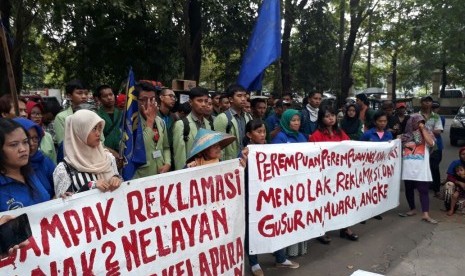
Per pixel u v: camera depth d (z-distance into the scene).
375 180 5.67
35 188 2.69
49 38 14.13
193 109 4.57
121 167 3.63
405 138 6.18
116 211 2.85
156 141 4.23
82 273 2.67
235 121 4.78
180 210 3.24
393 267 4.47
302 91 19.81
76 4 9.80
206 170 3.42
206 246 3.44
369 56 31.11
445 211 6.65
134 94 3.67
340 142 5.00
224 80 16.89
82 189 2.80
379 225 5.92
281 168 4.31
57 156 4.12
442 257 4.75
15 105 3.72
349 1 16.73
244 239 3.97
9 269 2.37
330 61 18.66
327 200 4.87
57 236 2.56
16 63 9.45
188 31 10.91
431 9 11.05
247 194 4.17
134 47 12.86
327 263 4.57
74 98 4.84
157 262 3.08
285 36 15.29
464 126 14.30
